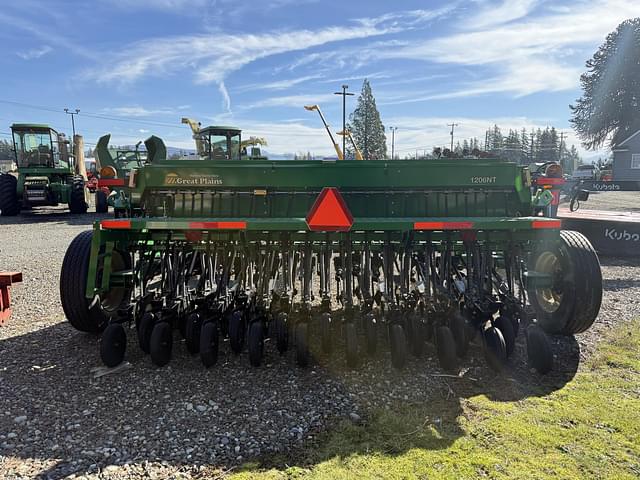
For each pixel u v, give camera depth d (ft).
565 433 9.18
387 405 10.37
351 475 8.01
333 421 9.73
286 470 8.18
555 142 255.70
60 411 10.19
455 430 9.35
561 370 12.05
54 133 55.06
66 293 13.74
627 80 152.15
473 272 14.10
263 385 11.34
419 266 14.37
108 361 12.09
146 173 14.01
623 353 12.98
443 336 11.89
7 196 52.26
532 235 13.12
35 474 8.12
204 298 12.95
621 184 53.72
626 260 27.07
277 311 13.07
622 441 8.91
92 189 62.23
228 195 14.23
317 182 13.88
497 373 11.91
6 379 11.71
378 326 13.46
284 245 13.47
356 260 15.34
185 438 9.18
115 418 9.91
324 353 12.80
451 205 14.25
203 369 12.27
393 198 14.16
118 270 14.37
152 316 12.80
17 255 28.81
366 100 166.91
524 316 12.50
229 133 42.60
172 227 12.04
